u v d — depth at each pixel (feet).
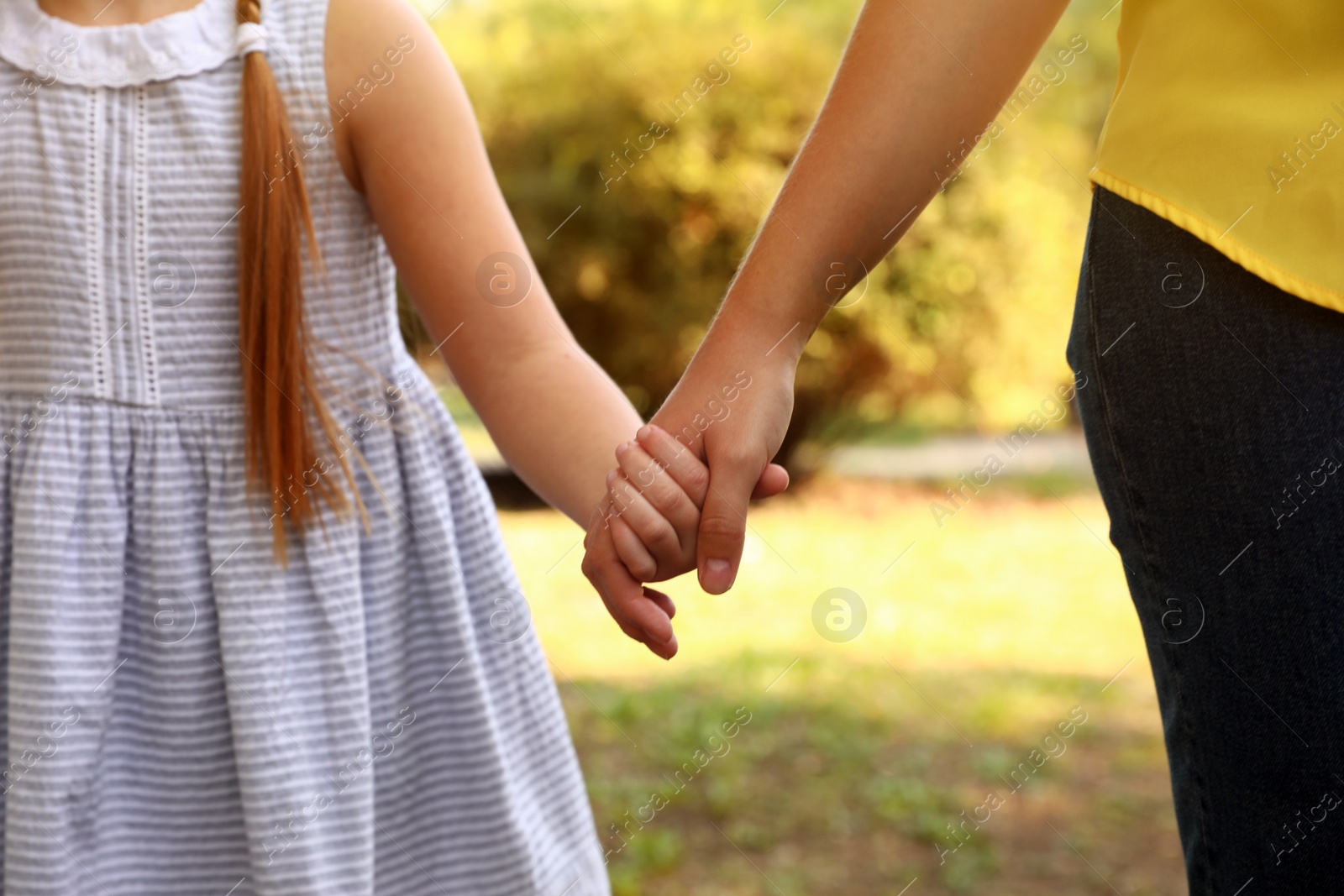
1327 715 4.90
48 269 5.42
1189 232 5.01
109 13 5.51
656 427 5.55
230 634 5.41
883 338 25.18
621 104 24.41
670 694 14.11
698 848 10.34
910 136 5.37
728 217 24.44
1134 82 5.13
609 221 24.63
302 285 5.53
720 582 5.52
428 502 5.64
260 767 5.39
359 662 5.49
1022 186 25.23
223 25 5.54
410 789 5.58
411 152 5.63
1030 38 5.35
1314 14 4.92
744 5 24.72
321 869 5.41
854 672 15.38
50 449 5.40
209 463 5.46
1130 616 18.69
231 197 5.48
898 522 24.20
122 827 5.41
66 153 5.43
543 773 5.71
